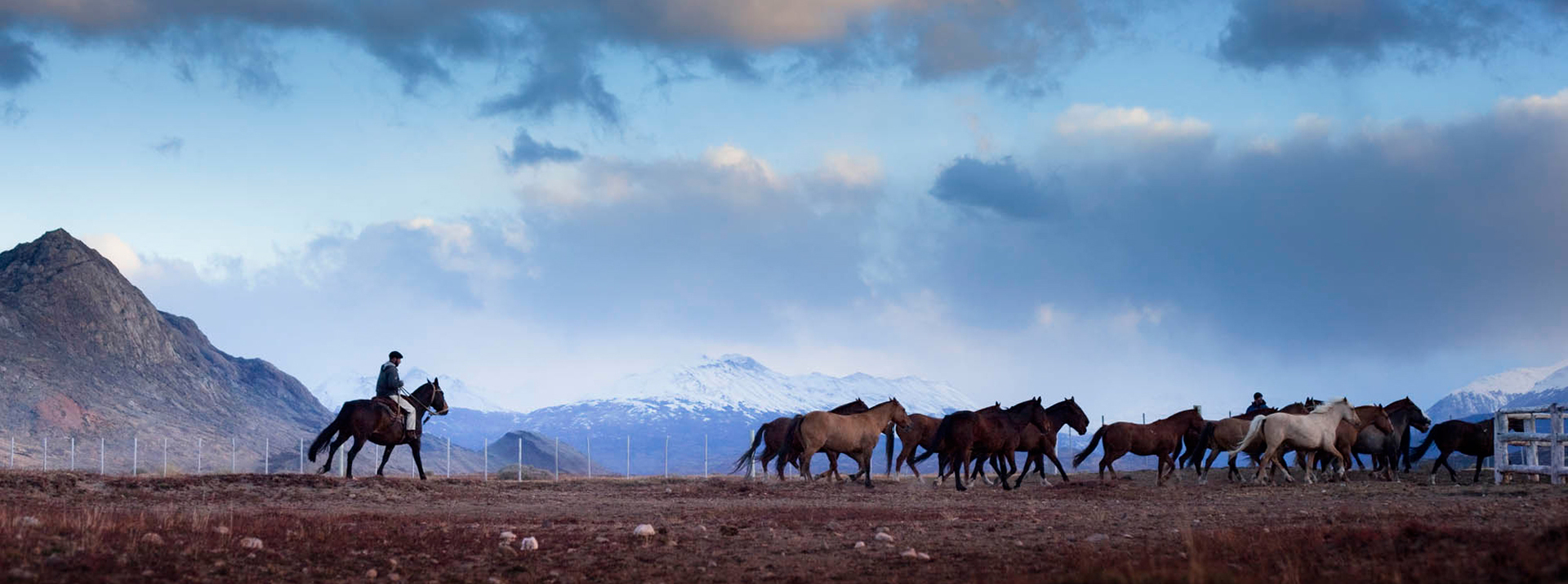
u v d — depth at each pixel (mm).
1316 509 23156
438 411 36156
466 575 14648
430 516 23469
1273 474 35781
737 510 24875
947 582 13820
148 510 23922
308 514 23734
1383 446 36656
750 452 38344
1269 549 14688
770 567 15344
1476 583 11312
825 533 19391
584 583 14109
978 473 38281
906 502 28250
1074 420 36562
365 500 28594
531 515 24188
